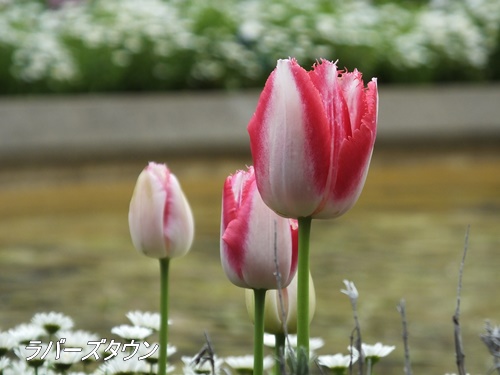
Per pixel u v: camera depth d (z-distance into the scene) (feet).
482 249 25.86
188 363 9.30
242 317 19.25
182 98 42.29
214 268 23.68
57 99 39.99
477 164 46.73
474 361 16.51
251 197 7.01
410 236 27.50
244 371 9.54
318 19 50.34
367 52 49.26
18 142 38.86
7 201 34.65
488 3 57.16
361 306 20.11
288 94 6.48
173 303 20.33
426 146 46.34
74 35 46.96
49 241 26.81
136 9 50.21
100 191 37.42
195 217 30.40
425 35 52.06
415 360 16.46
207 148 42.47
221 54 47.21
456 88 47.01
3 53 43.96
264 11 51.62
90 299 20.54
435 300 20.75
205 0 53.83
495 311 19.86
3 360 9.21
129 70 45.50
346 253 25.27
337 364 8.93
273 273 7.05
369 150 6.62
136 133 41.22
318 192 6.55
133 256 24.99
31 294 20.90
